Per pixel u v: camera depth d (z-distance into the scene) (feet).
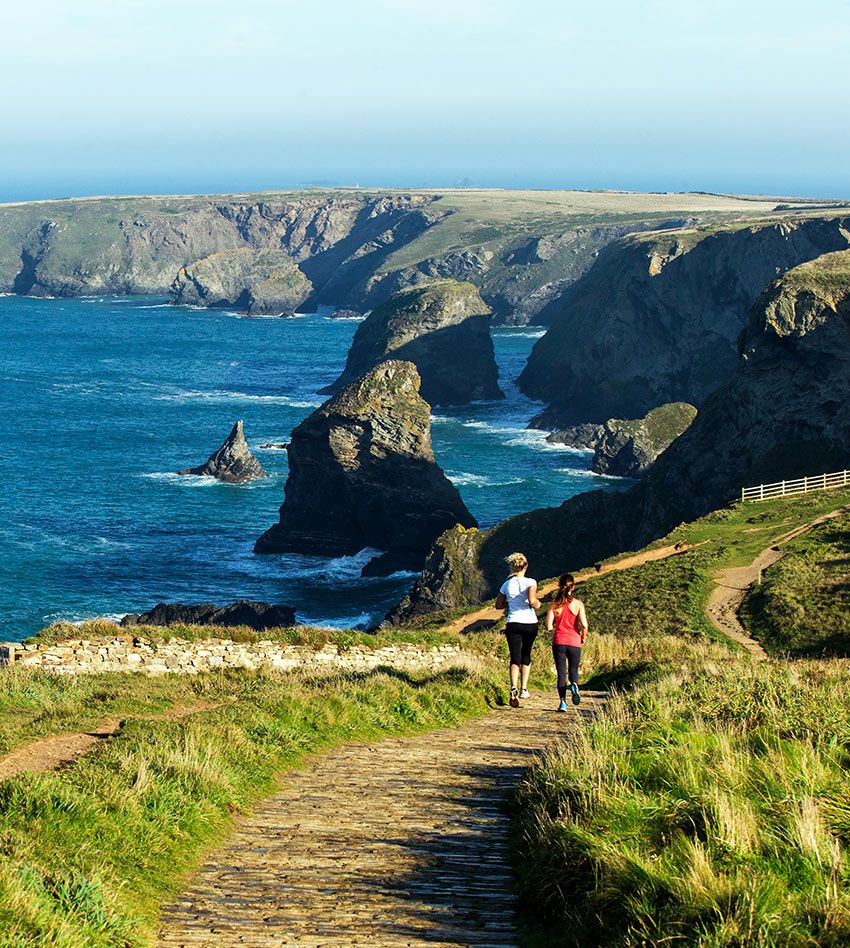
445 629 203.82
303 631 101.04
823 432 333.83
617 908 25.96
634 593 186.80
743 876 25.50
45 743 46.57
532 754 53.01
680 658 100.99
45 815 31.71
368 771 47.96
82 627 92.73
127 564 322.75
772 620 155.63
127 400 643.04
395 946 25.90
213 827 36.17
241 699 62.13
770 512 246.06
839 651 135.95
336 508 365.81
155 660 89.92
